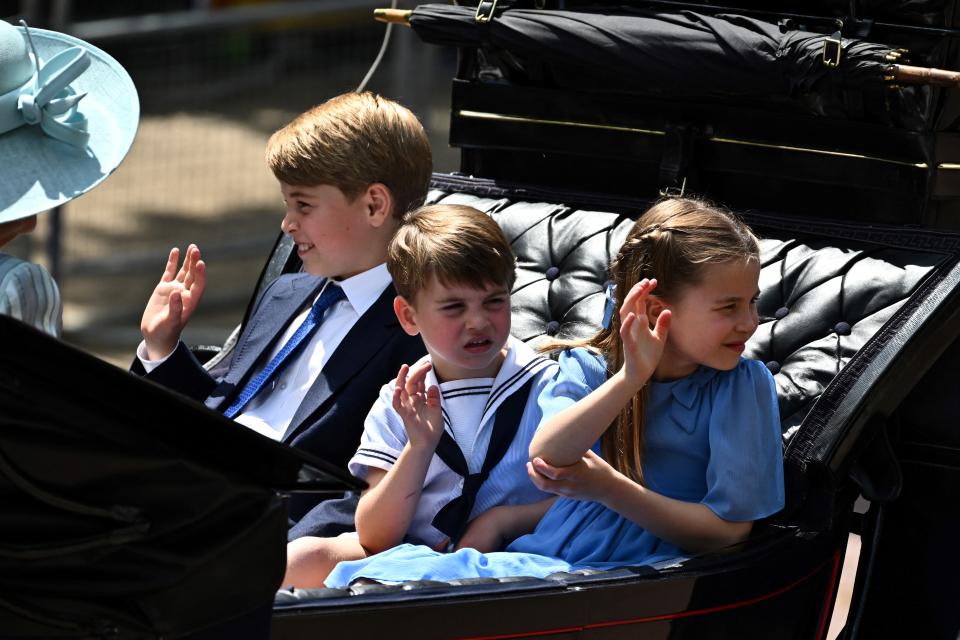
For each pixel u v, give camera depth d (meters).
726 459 8.31
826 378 8.95
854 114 9.68
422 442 8.48
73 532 5.62
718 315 8.20
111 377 5.43
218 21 29.09
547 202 10.92
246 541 5.88
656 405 8.66
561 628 7.57
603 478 8.10
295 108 32.97
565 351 8.98
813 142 9.95
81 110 8.55
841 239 9.64
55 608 5.69
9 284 7.58
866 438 8.73
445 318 8.59
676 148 10.41
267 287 11.14
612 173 10.94
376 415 9.08
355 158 9.62
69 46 8.84
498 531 8.97
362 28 33.09
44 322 7.82
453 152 32.06
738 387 8.49
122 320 26.39
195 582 5.82
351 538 8.78
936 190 9.56
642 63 9.99
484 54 11.38
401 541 8.75
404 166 9.87
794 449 8.74
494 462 8.98
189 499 5.73
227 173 31.92
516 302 10.37
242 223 30.14
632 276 8.49
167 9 38.56
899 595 9.73
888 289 9.10
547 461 8.04
